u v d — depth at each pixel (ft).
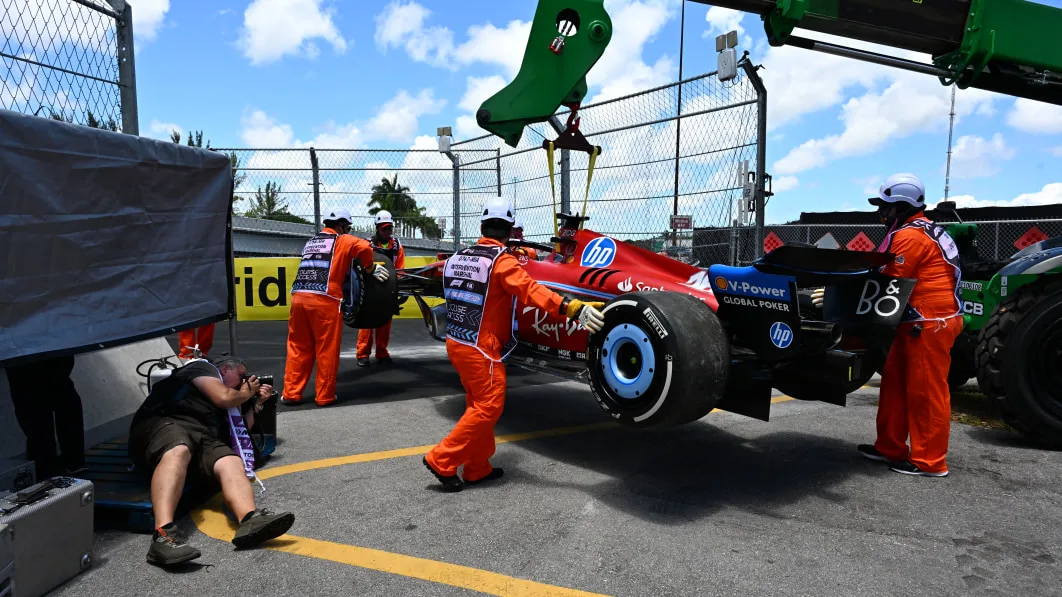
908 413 12.84
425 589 8.28
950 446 14.71
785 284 10.34
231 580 8.55
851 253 9.84
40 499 8.26
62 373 11.54
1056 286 13.85
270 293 35.78
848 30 15.40
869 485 12.16
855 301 12.55
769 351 10.77
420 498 11.45
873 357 13.43
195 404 10.87
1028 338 13.94
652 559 9.07
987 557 9.18
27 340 9.69
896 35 15.53
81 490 8.72
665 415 9.78
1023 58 15.85
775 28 15.20
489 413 11.64
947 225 19.80
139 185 11.79
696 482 12.30
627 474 12.76
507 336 12.04
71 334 10.43
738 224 22.76
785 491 11.82
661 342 9.73
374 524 10.32
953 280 12.40
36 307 9.91
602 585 8.36
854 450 14.46
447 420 16.96
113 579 8.60
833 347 11.88
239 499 9.87
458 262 12.23
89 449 13.16
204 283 13.44
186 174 12.86
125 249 11.52
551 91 15.31
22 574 7.82
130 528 10.21
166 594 8.20
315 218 36.45
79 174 10.58
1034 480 12.42
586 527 10.18
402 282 20.43
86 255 10.74
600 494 11.65
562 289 14.20
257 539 9.34
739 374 11.05
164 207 12.39
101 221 11.02
